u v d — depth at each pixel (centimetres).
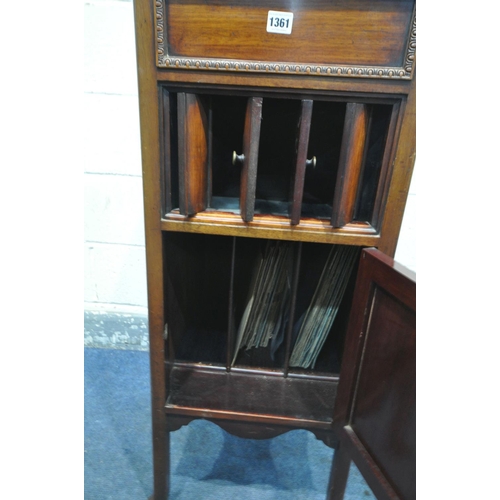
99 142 102
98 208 110
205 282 95
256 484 83
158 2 48
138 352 125
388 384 49
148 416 99
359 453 55
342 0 47
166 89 52
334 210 55
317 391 73
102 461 86
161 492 73
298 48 49
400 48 48
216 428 99
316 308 75
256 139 52
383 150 54
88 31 93
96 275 118
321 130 70
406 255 107
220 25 49
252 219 56
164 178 57
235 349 80
